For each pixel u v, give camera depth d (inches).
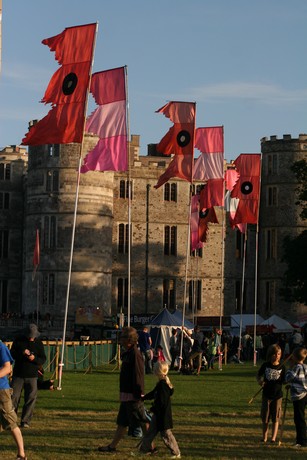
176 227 4815.5
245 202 2790.4
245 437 1202.6
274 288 4822.8
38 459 995.9
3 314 4394.7
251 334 3673.7
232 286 4899.1
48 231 4357.8
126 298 4722.0
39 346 1262.3
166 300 4785.9
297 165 4028.1
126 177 4739.2
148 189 4771.2
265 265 4857.3
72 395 1713.8
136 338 1056.2
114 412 1443.2
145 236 4761.3
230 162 4680.1
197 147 2610.7
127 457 1016.2
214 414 1455.5
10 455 1011.3
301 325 4308.6
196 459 1017.5
